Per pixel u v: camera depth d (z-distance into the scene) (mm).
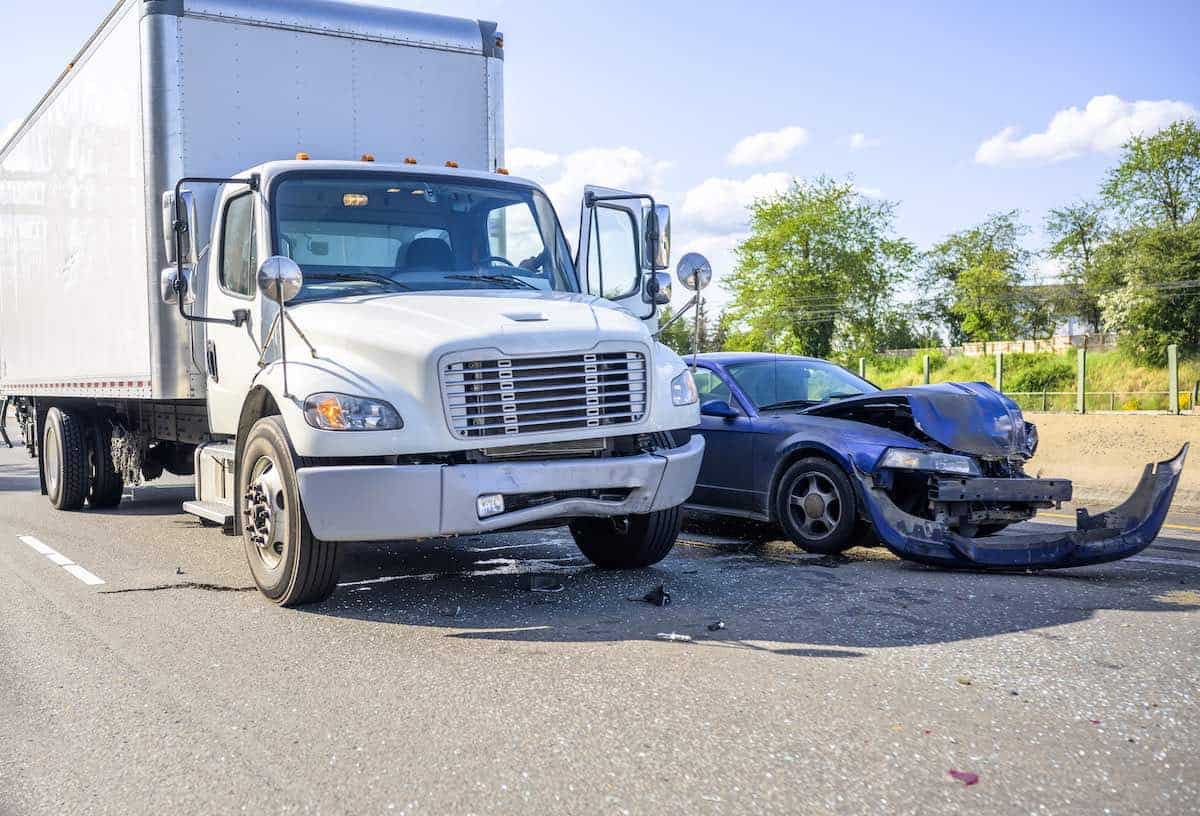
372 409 5555
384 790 3369
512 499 5750
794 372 9125
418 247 7078
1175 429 20688
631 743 3693
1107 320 55094
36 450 12352
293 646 5172
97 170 9344
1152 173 59656
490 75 9164
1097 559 6625
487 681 4480
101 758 3742
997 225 90312
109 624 5754
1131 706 4008
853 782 3324
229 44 8016
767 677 4422
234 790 3412
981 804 3156
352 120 8508
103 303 9289
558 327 5953
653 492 6160
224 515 6816
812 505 7773
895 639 5023
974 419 7230
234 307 7035
